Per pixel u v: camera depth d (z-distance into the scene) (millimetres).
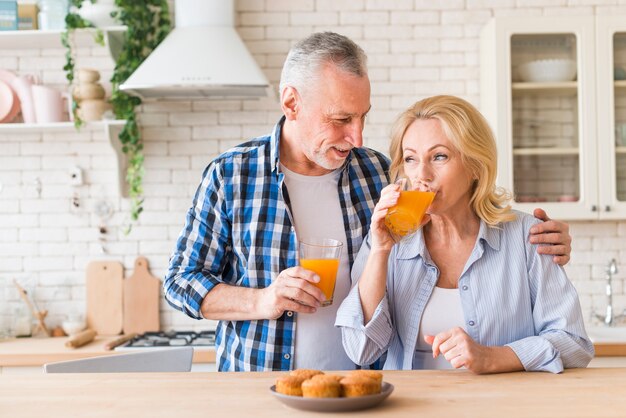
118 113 3816
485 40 3918
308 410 1384
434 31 4062
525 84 3750
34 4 3850
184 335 3727
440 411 1368
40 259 4027
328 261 1867
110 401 1472
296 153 2203
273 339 2121
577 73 3748
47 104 3812
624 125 3754
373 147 4051
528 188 3748
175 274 2176
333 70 1981
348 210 2230
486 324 1894
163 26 3906
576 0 4055
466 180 1902
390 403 1434
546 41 3762
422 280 1959
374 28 4059
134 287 4000
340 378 1471
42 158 4047
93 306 3998
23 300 3951
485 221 1955
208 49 3631
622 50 3762
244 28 4059
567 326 1842
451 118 1850
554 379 1637
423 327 1941
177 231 4031
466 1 4062
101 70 4055
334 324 2006
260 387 1576
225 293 2074
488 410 1372
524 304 1906
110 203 4031
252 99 4039
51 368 2047
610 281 3920
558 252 1913
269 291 1949
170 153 4035
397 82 4055
